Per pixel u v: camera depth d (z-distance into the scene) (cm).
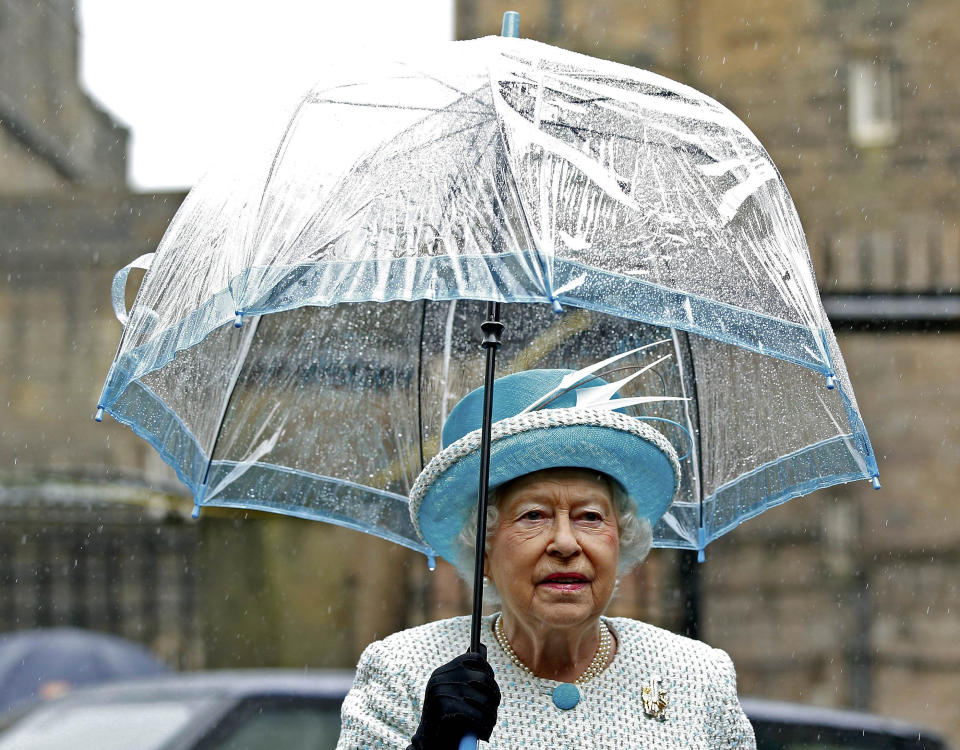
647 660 287
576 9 2308
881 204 2269
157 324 279
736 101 2316
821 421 310
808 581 2192
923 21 2294
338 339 336
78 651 1041
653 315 253
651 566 1459
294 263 258
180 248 285
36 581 1803
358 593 1667
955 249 2245
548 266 246
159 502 1734
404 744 272
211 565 1688
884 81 2303
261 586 1680
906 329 1317
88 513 1808
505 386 292
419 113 276
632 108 280
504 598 282
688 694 283
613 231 260
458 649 286
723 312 262
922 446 2289
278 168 275
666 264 261
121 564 1802
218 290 266
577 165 266
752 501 318
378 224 260
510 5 2306
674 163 276
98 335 2253
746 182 282
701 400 325
